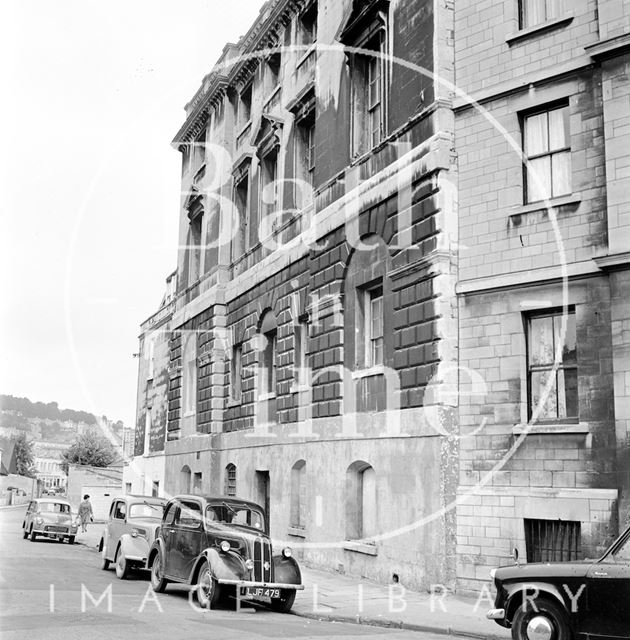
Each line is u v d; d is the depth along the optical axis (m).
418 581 14.70
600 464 12.88
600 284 13.31
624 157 13.09
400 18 17.31
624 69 13.27
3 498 65.38
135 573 16.92
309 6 22.73
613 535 12.41
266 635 9.56
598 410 13.03
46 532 29.28
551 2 14.91
